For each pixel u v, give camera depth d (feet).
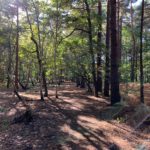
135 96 76.79
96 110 64.03
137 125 48.85
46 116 57.21
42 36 95.96
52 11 84.07
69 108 67.00
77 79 150.41
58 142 41.11
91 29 86.33
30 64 150.10
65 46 92.73
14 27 104.17
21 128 48.85
